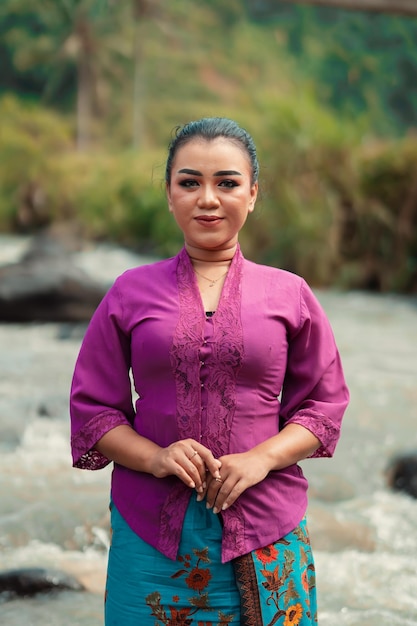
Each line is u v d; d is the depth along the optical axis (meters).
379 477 4.89
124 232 21.27
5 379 6.81
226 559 1.99
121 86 47.25
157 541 2.03
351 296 12.90
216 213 2.07
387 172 13.57
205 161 2.07
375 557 3.85
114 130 45.72
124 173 22.58
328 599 3.41
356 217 13.57
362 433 5.54
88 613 3.20
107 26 44.78
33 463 4.92
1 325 9.57
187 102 47.84
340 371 2.18
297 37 57.28
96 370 2.13
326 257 13.37
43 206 25.66
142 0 39.00
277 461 2.01
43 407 5.91
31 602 3.28
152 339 2.04
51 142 33.00
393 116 51.69
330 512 4.28
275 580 2.02
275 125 13.36
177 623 2.02
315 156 13.39
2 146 26.62
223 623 2.02
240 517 2.02
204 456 1.96
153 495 2.04
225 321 2.05
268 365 2.05
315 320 2.13
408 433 5.61
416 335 9.72
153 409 2.05
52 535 3.95
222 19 57.81
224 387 2.03
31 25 49.34
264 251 13.55
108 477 4.70
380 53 52.62
